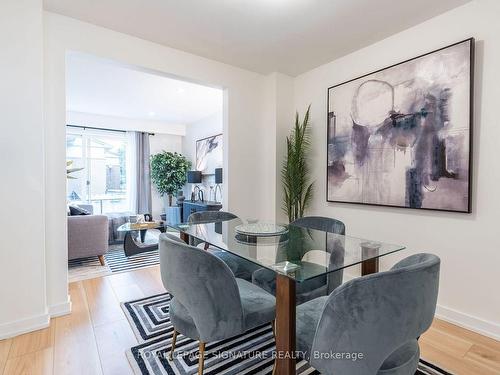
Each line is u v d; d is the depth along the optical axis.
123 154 6.66
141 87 4.15
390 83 2.45
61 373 1.54
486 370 1.59
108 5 2.09
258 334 1.95
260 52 2.84
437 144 2.14
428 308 1.03
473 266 2.02
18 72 1.90
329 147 3.02
